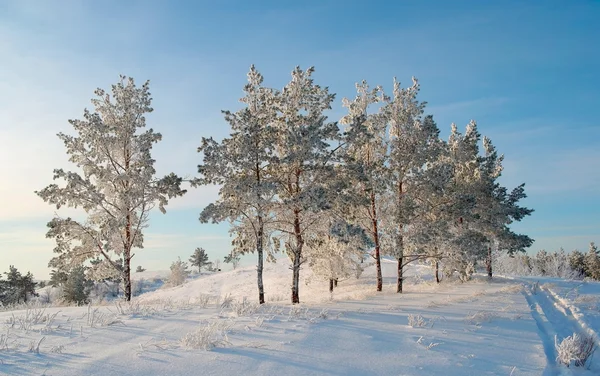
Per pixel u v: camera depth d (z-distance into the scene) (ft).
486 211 92.48
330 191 59.36
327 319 32.22
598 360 23.61
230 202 59.36
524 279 101.96
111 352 20.67
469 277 89.15
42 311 34.19
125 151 69.05
